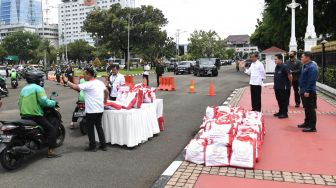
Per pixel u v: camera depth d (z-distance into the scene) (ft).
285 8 121.29
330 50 62.80
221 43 303.68
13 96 68.80
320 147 25.52
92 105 25.18
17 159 21.94
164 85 72.84
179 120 37.63
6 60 345.31
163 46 260.42
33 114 22.99
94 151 25.61
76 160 23.48
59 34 412.57
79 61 381.60
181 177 19.90
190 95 61.93
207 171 20.89
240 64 168.76
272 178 19.58
